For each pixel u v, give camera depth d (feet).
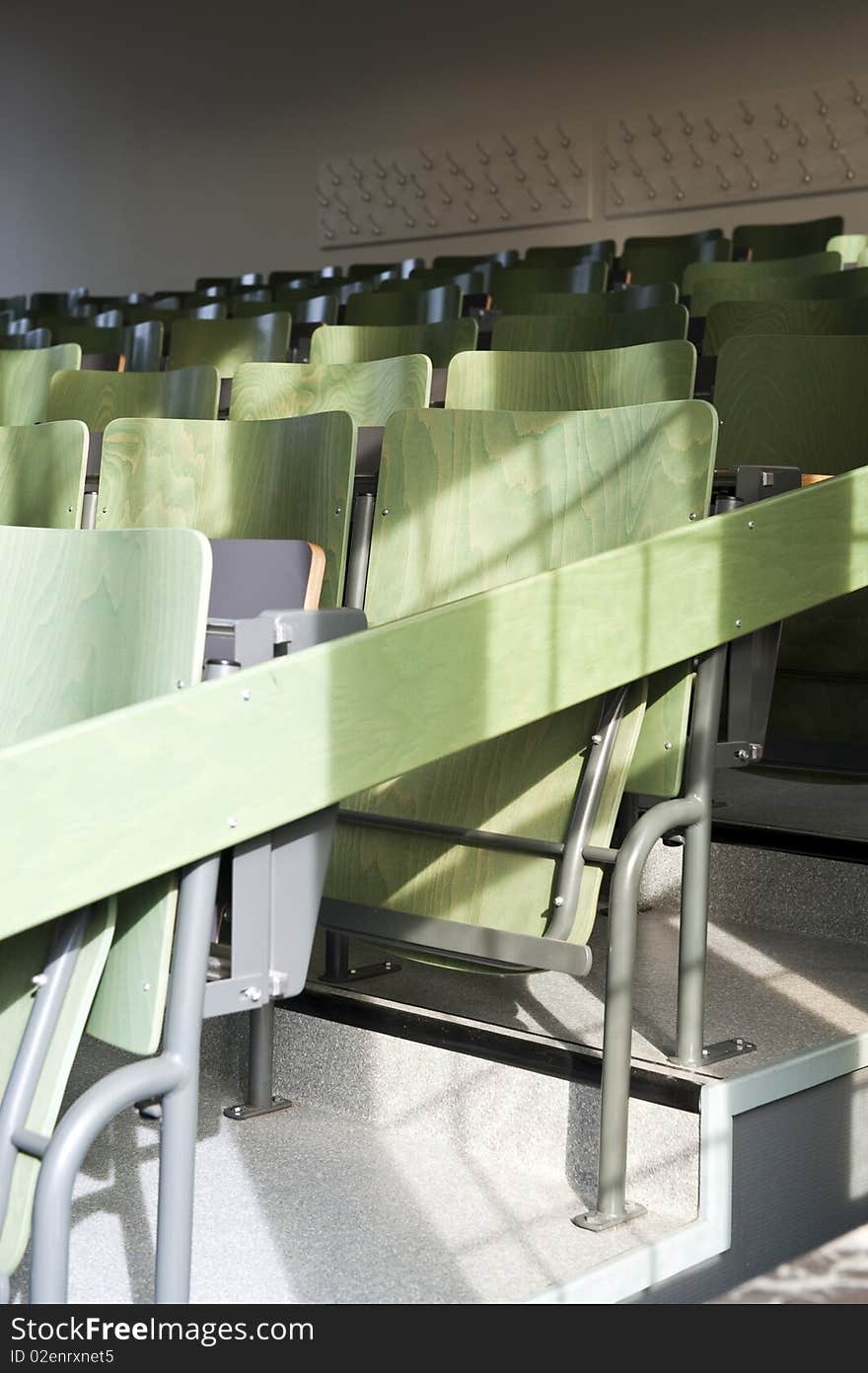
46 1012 3.50
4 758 3.14
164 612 3.66
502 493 5.65
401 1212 4.90
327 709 3.69
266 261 31.22
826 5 23.97
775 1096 5.13
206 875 3.53
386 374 7.66
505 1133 5.38
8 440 6.99
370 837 5.62
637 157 26.05
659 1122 5.00
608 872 6.93
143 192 33.01
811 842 7.05
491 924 5.22
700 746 5.14
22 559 4.25
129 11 32.71
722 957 6.65
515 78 27.45
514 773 5.33
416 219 28.91
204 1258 4.54
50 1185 3.26
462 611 4.03
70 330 14.02
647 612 4.63
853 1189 5.51
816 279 11.14
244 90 31.14
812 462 7.64
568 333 9.68
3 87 35.04
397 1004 5.75
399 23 28.76
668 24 25.58
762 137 24.64
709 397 8.75
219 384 9.29
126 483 6.42
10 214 35.37
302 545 4.78
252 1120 5.76
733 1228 5.00
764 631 5.33
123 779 3.31
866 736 6.77
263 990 3.76
